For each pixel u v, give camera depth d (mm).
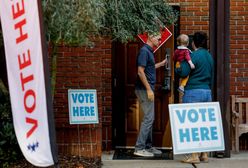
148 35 7594
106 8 6715
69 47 7648
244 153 8352
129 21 7109
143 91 7906
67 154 7695
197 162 7516
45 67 5266
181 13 8695
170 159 7922
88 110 7309
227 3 7770
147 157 8062
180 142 6316
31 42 5277
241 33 8656
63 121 7664
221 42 7762
